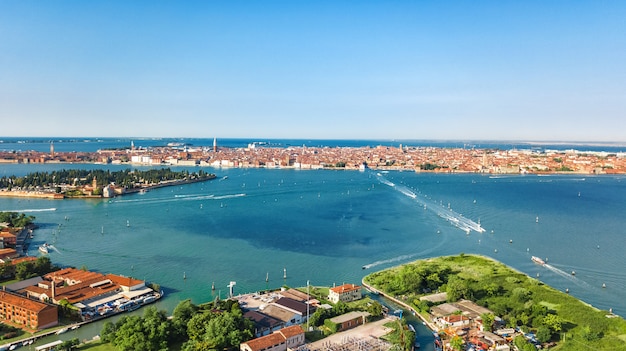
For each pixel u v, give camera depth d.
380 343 186.00
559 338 188.75
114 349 175.38
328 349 179.88
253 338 185.75
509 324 199.62
